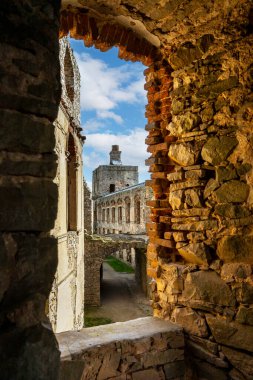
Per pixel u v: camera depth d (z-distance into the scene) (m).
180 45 3.11
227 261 2.71
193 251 2.92
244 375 2.52
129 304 13.02
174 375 2.83
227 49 2.74
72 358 2.33
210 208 2.85
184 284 2.98
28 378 1.17
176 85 3.19
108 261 24.11
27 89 1.23
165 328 2.89
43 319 1.26
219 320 2.71
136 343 2.65
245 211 2.60
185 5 2.63
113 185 35.38
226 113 2.76
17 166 1.19
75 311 8.19
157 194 3.38
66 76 8.40
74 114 8.46
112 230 26.52
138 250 15.30
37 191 1.25
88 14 3.06
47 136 1.29
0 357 1.11
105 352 2.49
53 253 1.29
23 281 1.19
